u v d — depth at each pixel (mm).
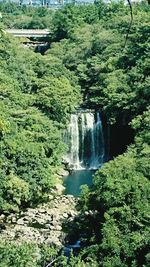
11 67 79562
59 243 46656
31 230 50031
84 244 44938
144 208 37531
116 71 79875
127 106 70312
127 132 73062
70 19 122000
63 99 73875
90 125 77938
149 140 51562
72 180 67312
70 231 49531
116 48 89375
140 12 97250
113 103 72500
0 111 61625
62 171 70625
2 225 51375
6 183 54312
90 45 96875
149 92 69625
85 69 90188
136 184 39719
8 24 146875
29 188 56312
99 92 82062
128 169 42562
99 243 39531
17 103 68500
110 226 36844
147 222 36750
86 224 46281
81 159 77562
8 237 48250
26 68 83250
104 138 77500
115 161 44625
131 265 34094
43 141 61656
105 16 120000
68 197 59562
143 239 35156
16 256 29734
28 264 30109
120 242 35531
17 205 55156
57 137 63750
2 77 72625
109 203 39406
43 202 57844
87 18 125188
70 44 105875
